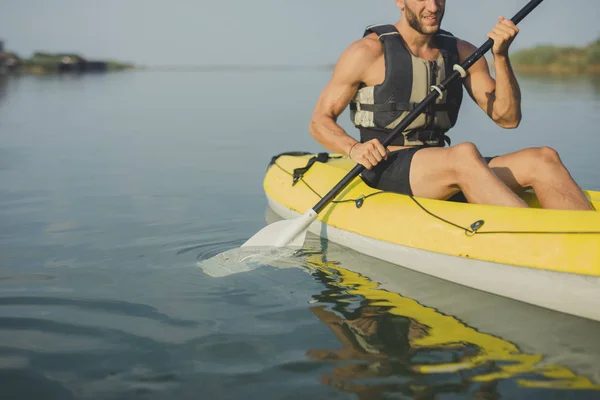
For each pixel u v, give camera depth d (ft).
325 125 10.20
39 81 67.00
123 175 16.55
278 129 25.64
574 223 7.47
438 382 5.78
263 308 7.60
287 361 6.23
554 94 35.63
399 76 9.70
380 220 9.56
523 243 7.70
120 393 5.71
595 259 7.03
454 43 10.19
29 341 6.75
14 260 9.48
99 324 7.16
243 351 6.46
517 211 8.02
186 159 19.01
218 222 11.75
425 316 7.33
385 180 9.75
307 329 6.97
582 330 6.93
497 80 9.32
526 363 6.12
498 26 9.00
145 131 25.72
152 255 9.72
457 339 6.69
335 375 5.95
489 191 8.39
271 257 9.65
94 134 24.80
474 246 8.16
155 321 7.23
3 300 7.87
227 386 5.79
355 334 6.84
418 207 9.14
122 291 8.19
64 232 11.04
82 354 6.45
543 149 8.62
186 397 5.63
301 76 85.51
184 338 6.78
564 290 7.30
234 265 9.26
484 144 19.88
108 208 12.87
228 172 16.92
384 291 8.17
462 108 33.12
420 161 9.21
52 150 20.76
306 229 10.34
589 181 14.28
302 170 12.23
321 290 8.23
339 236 10.30
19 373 6.07
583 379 5.80
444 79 9.89
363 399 5.52
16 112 33.50
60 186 15.10
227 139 23.17
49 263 9.34
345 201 10.48
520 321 7.19
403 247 9.05
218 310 7.55
